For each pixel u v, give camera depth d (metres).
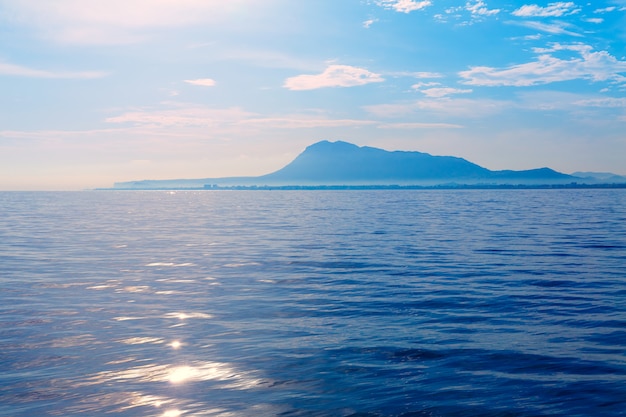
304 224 64.00
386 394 10.94
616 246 38.16
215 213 95.56
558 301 19.77
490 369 12.37
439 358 13.19
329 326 16.31
